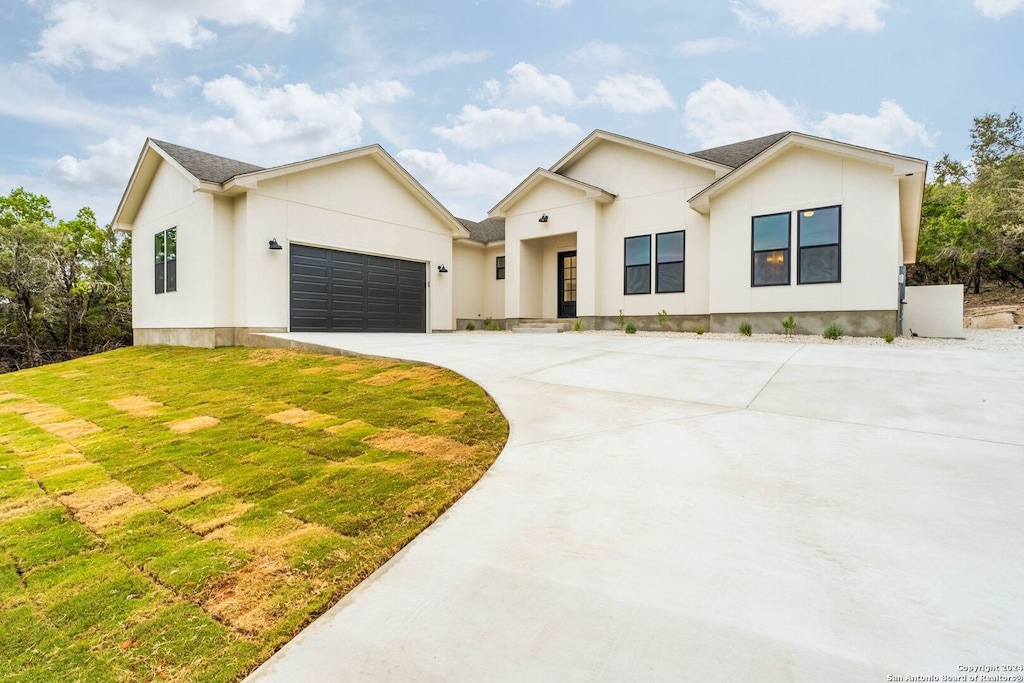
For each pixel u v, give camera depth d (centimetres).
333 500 331
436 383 632
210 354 1041
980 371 624
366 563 254
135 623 223
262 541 285
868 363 692
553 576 226
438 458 393
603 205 1488
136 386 802
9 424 620
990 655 168
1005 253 2069
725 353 818
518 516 285
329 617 212
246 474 392
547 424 452
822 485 304
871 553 230
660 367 697
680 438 399
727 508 279
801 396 518
